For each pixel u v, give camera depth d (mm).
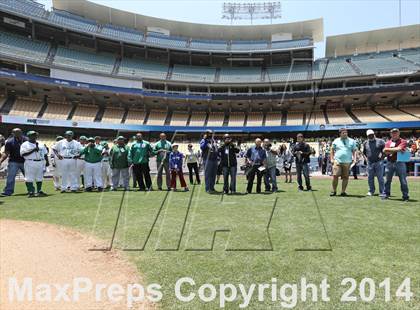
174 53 44750
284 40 47406
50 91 34625
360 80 38781
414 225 5312
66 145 10688
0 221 5852
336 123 36000
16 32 37156
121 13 44375
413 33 44375
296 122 37781
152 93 36969
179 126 35531
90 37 40000
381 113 36688
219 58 46531
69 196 9305
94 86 34188
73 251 4152
